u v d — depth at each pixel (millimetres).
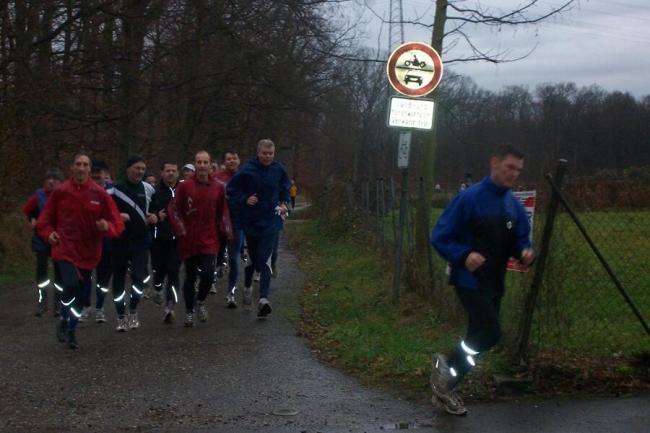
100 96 21922
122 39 21047
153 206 10672
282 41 24453
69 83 20125
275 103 26469
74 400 6578
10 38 19188
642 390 6492
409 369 7109
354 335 8656
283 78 25344
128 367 7699
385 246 14633
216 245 9789
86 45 20688
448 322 8805
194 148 29766
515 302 6922
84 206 8539
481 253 5906
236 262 11109
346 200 23594
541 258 6676
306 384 6992
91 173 9695
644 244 8117
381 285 11859
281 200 10273
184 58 23078
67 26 19766
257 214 10086
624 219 7469
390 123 9406
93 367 7711
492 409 6145
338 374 7324
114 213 8656
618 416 5922
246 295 10875
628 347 7176
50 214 8555
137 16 20281
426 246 10336
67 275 8461
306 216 36312
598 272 8281
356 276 13516
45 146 19516
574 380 6551
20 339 9164
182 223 9578
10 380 7230
